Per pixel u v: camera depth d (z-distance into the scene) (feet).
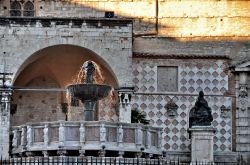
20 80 283.18
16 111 285.43
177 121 276.21
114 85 276.41
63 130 207.21
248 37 286.87
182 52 286.25
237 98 277.44
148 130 216.33
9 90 264.11
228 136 276.00
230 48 285.84
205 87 278.26
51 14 292.40
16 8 291.79
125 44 269.64
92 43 269.03
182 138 275.18
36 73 284.82
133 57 278.87
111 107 277.03
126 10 292.61
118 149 208.74
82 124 207.51
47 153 208.33
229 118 276.82
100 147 206.39
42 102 287.69
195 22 289.94
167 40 286.66
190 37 288.10
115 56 268.82
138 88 277.44
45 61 278.67
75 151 208.33
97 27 269.64
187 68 278.87
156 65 278.67
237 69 277.64
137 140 212.64
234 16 289.12
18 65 266.57
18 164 206.39
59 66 282.56
